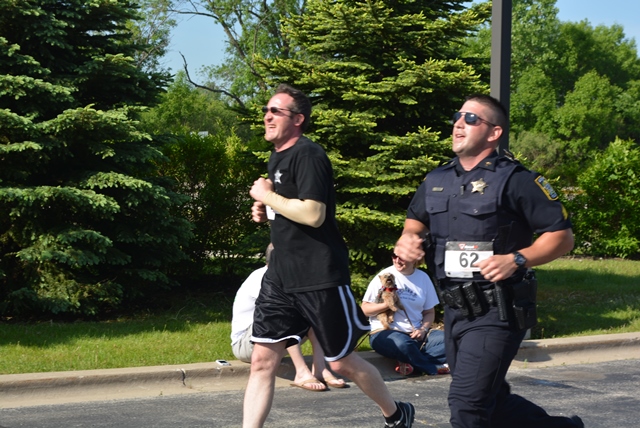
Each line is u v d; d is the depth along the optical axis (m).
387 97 9.24
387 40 9.58
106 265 9.35
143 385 6.37
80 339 7.49
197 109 37.44
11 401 5.91
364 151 9.62
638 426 5.39
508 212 3.57
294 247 4.17
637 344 8.28
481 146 3.66
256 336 4.22
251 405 4.16
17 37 8.88
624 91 54.78
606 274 13.74
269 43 29.78
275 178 4.25
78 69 8.93
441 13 9.97
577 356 7.98
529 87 49.88
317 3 9.66
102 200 8.39
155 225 9.22
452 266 3.62
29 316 8.80
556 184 14.82
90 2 8.98
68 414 5.55
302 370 6.44
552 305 10.43
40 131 8.42
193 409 5.76
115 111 8.79
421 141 9.04
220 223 11.38
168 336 7.78
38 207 8.56
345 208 9.23
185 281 11.38
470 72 8.97
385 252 9.60
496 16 8.02
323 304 4.14
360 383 4.34
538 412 3.84
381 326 7.13
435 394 6.35
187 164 11.16
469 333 3.59
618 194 16.39
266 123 4.29
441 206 3.68
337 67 9.63
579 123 48.78
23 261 8.83
